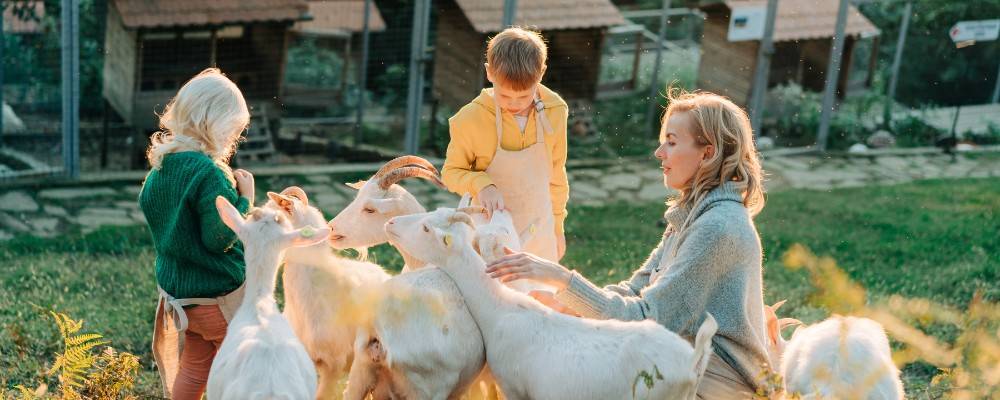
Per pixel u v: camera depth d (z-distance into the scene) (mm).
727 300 3877
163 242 4359
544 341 3881
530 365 3879
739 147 3889
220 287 4406
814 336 4090
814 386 3705
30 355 6094
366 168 13125
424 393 4137
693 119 3896
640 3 16750
